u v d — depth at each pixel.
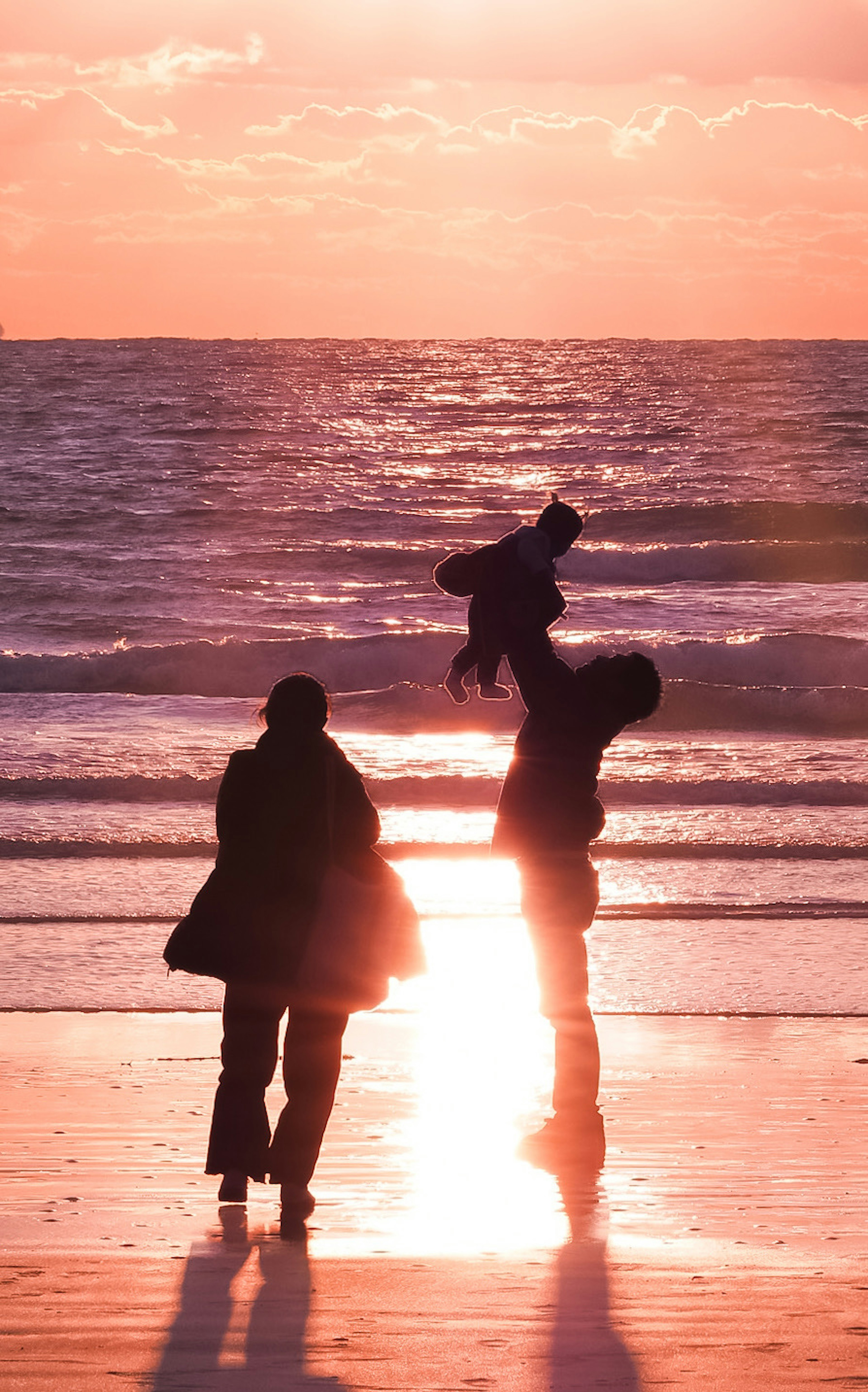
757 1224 18.23
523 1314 14.66
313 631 100.69
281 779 18.98
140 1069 26.44
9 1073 26.06
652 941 38.09
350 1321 14.41
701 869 46.91
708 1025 30.36
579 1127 22.09
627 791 58.34
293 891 18.81
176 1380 12.69
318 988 18.59
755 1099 24.98
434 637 89.19
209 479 184.62
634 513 150.12
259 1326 14.21
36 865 46.88
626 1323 14.37
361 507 163.88
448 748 68.81
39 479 181.88
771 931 39.25
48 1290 15.40
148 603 110.94
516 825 22.98
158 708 75.81
